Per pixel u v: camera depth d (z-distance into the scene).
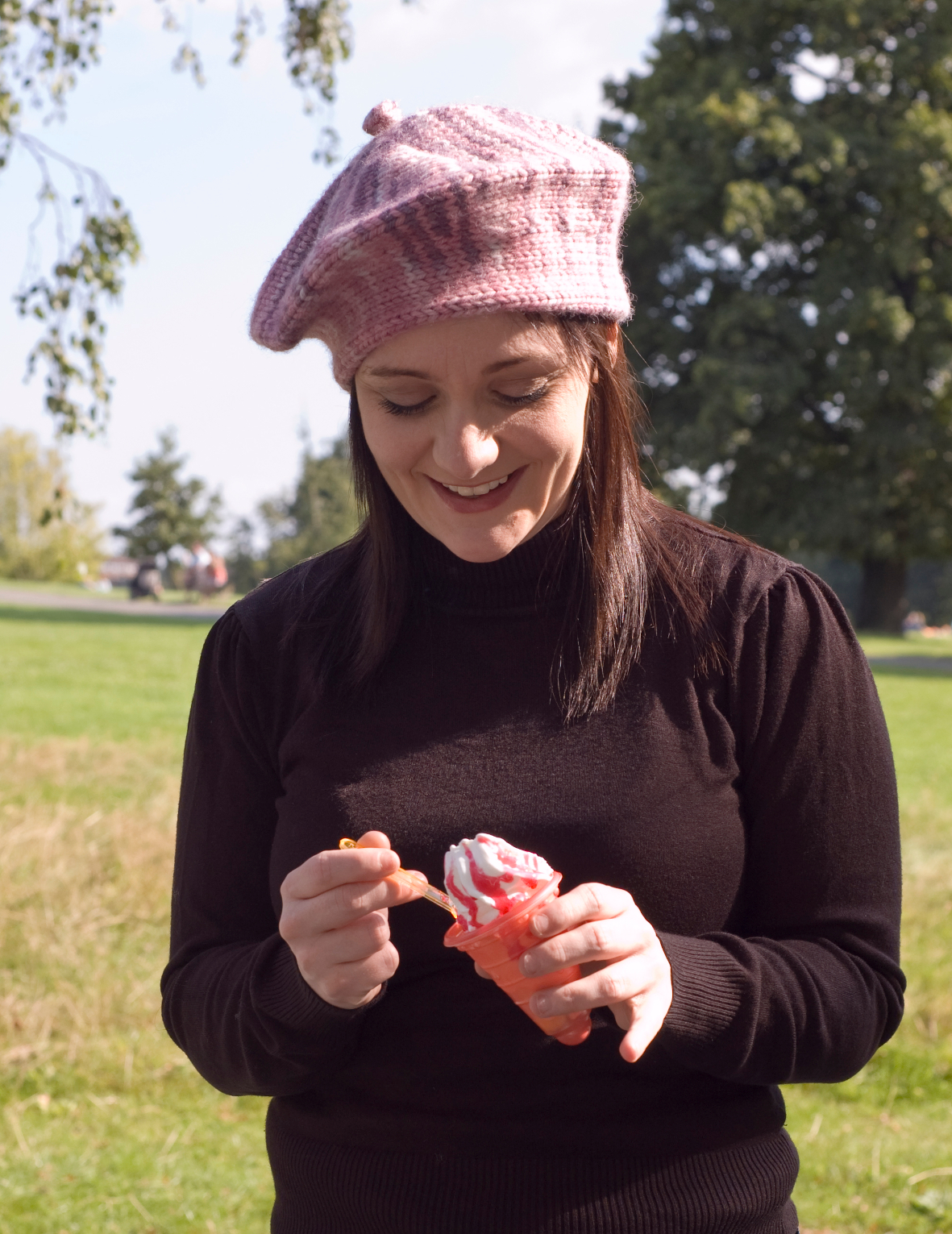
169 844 7.39
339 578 1.66
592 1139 1.44
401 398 1.39
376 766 1.53
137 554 65.56
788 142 29.52
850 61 31.48
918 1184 4.34
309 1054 1.42
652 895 1.45
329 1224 1.50
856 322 30.09
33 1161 4.32
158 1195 4.13
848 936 1.49
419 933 1.47
